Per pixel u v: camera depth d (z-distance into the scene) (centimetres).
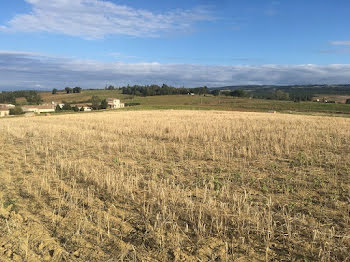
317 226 511
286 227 508
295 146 1297
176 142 1466
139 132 1808
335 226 511
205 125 2198
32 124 2450
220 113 4547
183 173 866
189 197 654
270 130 1880
